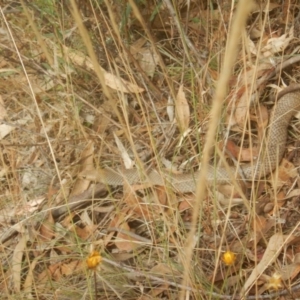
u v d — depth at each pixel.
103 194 2.08
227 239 1.79
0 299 1.76
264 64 2.20
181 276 1.69
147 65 2.33
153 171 1.98
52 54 2.29
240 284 1.64
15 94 2.45
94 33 2.16
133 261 1.85
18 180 2.20
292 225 1.80
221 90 0.56
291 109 2.06
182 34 2.06
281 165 1.98
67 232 1.96
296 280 1.66
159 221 1.87
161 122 2.18
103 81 0.88
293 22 2.28
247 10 0.53
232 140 2.08
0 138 2.36
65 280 1.81
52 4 2.19
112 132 2.23
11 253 1.99
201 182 0.65
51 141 2.24
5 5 2.50
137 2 2.35
